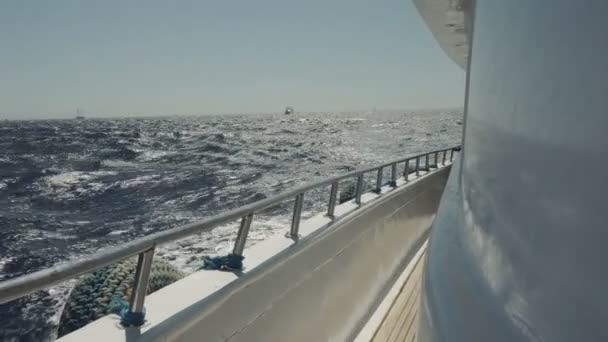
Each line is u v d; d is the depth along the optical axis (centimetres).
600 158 67
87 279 267
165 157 5859
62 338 171
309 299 309
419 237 669
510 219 97
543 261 79
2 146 7712
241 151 6303
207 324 207
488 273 102
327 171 3922
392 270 506
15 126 16950
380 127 14700
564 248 73
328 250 344
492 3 140
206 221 205
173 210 2523
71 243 1925
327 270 341
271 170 4031
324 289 333
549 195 80
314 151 6175
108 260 153
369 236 443
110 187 3334
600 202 65
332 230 350
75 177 3972
